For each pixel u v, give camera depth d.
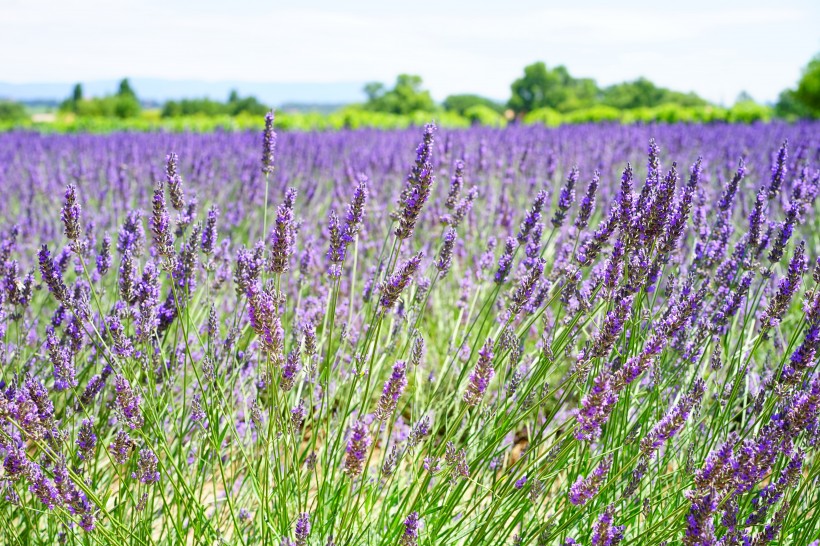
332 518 2.15
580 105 75.62
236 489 2.85
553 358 2.31
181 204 2.50
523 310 2.94
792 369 2.00
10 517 2.26
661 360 2.76
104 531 1.89
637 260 2.29
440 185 5.77
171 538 2.35
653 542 1.92
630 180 2.34
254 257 2.58
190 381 3.13
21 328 3.01
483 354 1.91
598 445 2.67
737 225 5.45
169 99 70.25
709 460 1.76
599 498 2.35
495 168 7.12
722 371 3.30
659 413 2.63
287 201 2.02
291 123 23.70
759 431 2.17
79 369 3.00
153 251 3.21
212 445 2.37
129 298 2.41
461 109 84.75
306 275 3.47
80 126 24.44
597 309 2.46
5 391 2.19
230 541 2.41
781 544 2.11
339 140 10.27
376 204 5.54
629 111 26.27
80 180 6.91
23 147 10.18
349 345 3.40
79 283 2.83
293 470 2.23
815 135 10.20
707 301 3.20
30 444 2.69
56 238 5.24
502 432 2.25
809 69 34.09
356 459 1.80
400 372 1.88
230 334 2.65
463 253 4.77
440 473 2.11
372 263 4.55
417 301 3.02
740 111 22.78
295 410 2.03
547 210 5.81
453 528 2.19
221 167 7.77
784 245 2.66
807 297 2.15
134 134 12.21
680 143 9.20
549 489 2.24
